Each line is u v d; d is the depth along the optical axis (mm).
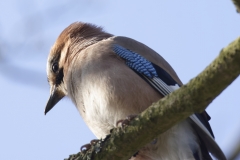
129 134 7887
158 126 7547
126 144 8008
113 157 8266
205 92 6777
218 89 6695
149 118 7539
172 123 7449
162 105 7352
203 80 6711
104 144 8328
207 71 6645
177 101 7125
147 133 7723
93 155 8477
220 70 6469
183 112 7176
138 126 7715
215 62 6527
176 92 7172
